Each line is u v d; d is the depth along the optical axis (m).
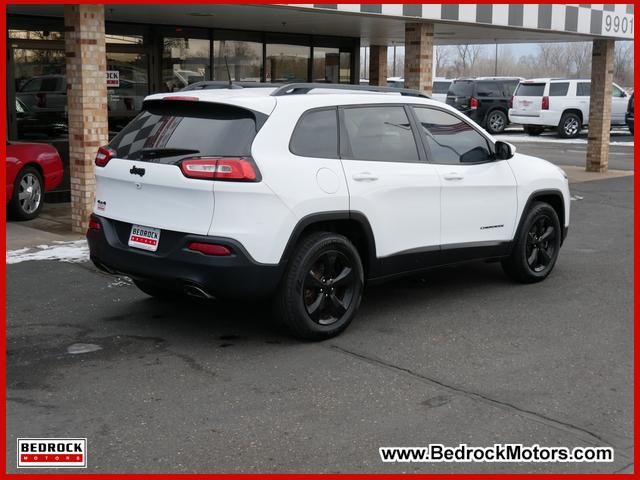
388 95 6.23
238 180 5.06
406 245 6.19
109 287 7.09
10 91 11.79
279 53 15.26
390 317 6.30
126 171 5.46
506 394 4.71
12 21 11.64
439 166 6.44
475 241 6.82
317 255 5.48
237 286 5.15
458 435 4.14
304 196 5.36
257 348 5.49
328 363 5.21
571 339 5.80
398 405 4.52
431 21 11.98
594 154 17.14
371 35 15.88
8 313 6.25
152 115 5.72
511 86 28.69
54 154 10.80
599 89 16.83
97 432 4.13
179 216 5.20
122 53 13.03
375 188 5.85
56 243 8.91
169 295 6.70
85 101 9.00
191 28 13.83
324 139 5.66
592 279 7.71
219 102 5.32
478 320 6.25
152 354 5.34
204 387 4.76
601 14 15.23
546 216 7.51
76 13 8.80
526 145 24.11
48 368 5.05
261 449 3.96
